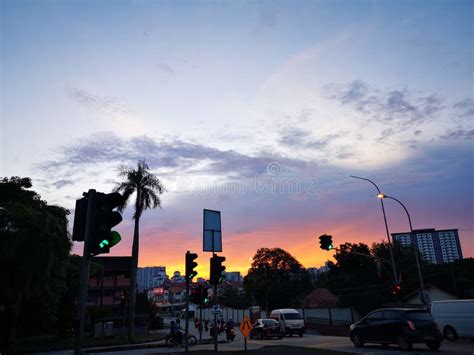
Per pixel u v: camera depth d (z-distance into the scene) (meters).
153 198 34.94
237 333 45.41
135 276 33.59
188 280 17.47
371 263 59.12
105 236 6.52
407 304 39.78
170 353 17.84
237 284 140.38
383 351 15.15
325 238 23.55
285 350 16.58
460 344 17.39
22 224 24.72
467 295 45.47
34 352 26.22
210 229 19.89
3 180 29.88
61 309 38.59
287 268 77.88
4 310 26.92
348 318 41.22
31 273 24.14
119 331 40.88
